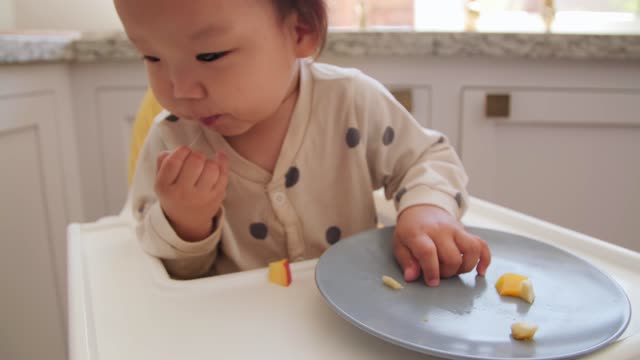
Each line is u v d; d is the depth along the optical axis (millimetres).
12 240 1067
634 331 374
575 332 355
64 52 1168
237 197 660
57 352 1236
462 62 1220
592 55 1179
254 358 349
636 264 505
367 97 673
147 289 453
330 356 351
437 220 508
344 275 440
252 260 677
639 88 1225
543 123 1250
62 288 1229
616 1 1663
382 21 1690
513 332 350
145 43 481
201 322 396
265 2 509
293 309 416
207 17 462
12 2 1429
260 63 513
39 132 1138
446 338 348
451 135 1255
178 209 522
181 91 494
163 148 653
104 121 1269
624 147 1265
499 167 1275
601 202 1297
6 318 1051
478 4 1511
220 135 647
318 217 676
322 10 587
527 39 1176
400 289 430
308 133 657
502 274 461
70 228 622
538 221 610
